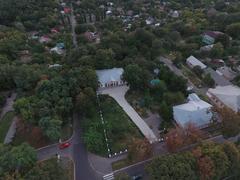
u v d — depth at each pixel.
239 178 80.81
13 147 80.75
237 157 78.06
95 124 98.12
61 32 183.38
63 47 162.50
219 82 124.31
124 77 117.25
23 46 156.25
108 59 129.75
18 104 96.62
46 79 110.62
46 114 93.12
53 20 192.25
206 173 72.12
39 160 86.00
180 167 71.06
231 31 172.50
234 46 157.25
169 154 81.00
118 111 106.94
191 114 97.75
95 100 108.81
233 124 88.44
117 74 124.94
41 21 191.62
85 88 106.06
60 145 91.62
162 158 75.00
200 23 188.12
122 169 83.75
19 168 73.56
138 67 118.19
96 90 116.94
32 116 93.06
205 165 72.56
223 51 150.38
